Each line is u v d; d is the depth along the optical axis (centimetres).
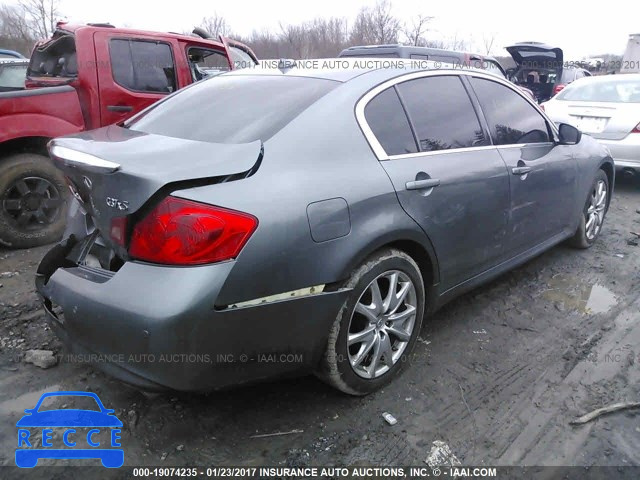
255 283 195
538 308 355
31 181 434
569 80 1402
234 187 197
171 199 189
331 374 234
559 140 383
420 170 260
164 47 527
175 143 225
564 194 387
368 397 256
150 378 196
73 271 221
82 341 212
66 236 256
